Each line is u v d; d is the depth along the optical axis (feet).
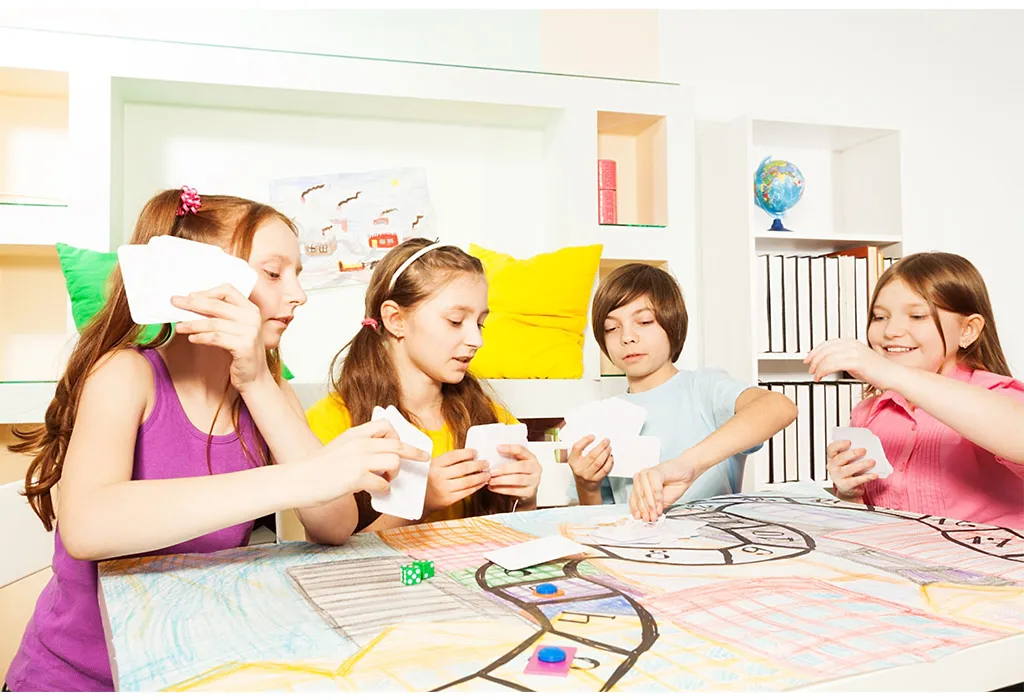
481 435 3.34
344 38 6.47
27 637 2.75
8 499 2.65
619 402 3.78
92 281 4.91
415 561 2.13
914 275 3.86
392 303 4.02
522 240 7.02
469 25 6.82
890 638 1.43
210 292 2.35
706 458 3.26
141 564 2.12
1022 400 3.40
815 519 2.69
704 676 1.24
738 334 7.01
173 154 6.09
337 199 6.43
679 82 7.50
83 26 5.90
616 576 1.92
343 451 2.18
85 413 2.36
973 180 8.63
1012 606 1.64
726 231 7.18
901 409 3.95
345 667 1.31
